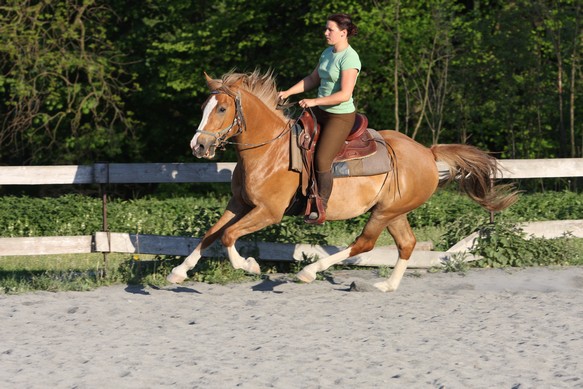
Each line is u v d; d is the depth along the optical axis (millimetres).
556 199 19594
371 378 7191
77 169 11961
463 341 8469
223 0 29500
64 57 28250
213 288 11219
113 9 31469
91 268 13617
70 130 31516
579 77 28969
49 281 11422
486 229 13234
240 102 9680
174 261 12203
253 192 9969
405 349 8148
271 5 29500
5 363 7664
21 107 27969
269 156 9961
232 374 7285
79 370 7430
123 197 31859
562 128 28531
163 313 9750
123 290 11188
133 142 32531
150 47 31688
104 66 29312
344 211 10398
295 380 7117
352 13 27781
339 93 9836
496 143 31203
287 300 10438
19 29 27422
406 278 12133
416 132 29422
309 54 29141
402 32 27844
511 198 11453
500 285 11641
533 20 28203
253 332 8828
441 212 18766
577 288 11461
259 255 12133
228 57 29891
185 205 19703
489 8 31156
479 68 28531
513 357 7852
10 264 14594
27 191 30984
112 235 11930
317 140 10070
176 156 34688
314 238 12414
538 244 13258
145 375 7270
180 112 34031
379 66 29359
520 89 29219
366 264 12516
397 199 10641
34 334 8789
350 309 9969
